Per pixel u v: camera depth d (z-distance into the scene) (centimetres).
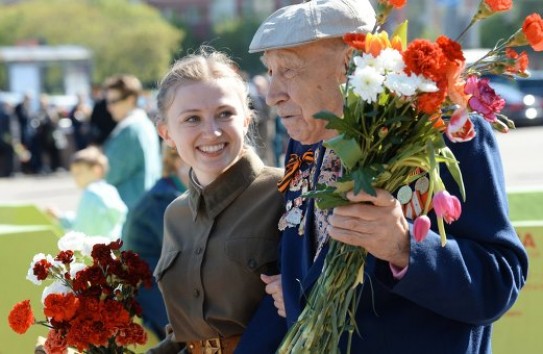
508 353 503
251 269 372
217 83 378
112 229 706
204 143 376
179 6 8494
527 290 505
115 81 930
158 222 559
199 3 8419
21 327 374
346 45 325
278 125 1708
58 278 382
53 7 7600
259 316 365
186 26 8106
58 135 2911
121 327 366
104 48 7181
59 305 362
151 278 386
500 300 298
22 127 2872
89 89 4066
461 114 266
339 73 326
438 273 288
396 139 277
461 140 271
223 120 378
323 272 301
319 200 287
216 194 382
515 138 2997
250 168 386
